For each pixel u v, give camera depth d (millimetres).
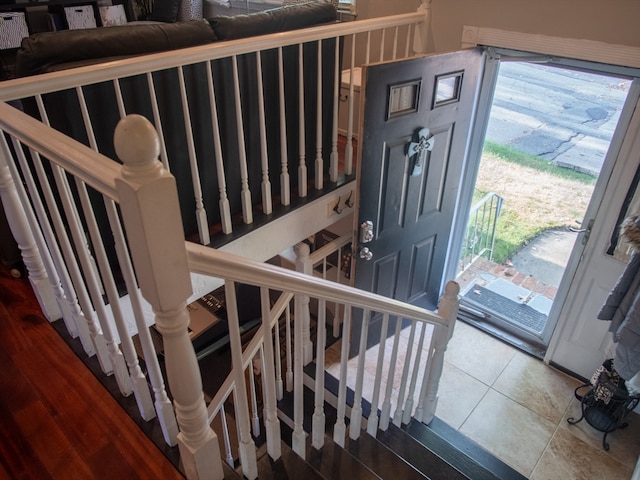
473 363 3527
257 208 2559
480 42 2875
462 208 3609
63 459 1354
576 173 3740
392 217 2984
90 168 951
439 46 3100
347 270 3506
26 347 1707
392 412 2938
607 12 2365
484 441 2963
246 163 2381
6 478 1305
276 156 2592
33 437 1409
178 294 934
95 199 1897
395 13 3350
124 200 813
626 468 2795
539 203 4070
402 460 2131
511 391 3307
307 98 2619
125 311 2061
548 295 4059
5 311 1880
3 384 1565
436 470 2303
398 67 2467
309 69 2545
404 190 2953
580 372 3346
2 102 1345
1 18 4199
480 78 3049
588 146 3562
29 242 1669
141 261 876
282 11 2439
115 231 1076
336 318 3387
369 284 3129
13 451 1372
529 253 4348
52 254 1478
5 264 2090
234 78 2016
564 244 4137
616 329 2602
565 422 3084
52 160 1104
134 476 1318
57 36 1739
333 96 2754
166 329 969
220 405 1902
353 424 2115
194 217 2295
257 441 2453
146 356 1257
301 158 2543
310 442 1944
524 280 4250
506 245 4445
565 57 2602
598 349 3168
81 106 1603
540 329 3680
